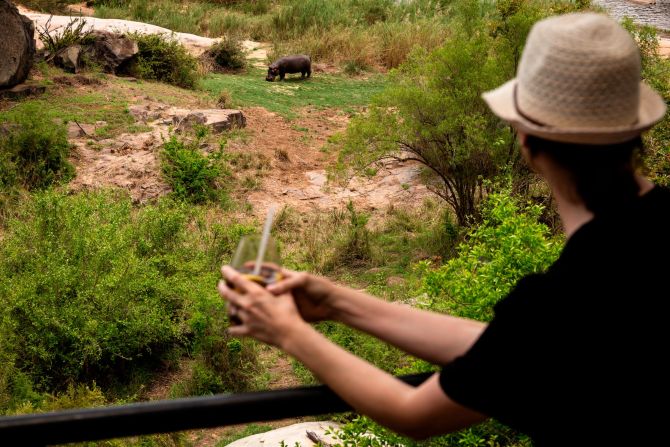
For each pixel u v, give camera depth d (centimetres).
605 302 125
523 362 126
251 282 145
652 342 124
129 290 938
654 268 125
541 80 133
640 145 141
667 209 132
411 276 1127
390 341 163
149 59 2081
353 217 1288
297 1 2895
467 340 160
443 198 1372
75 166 1502
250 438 729
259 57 2506
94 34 2045
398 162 1606
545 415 127
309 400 143
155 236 1108
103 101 1806
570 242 132
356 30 2625
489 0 2466
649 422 125
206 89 2053
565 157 134
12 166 1399
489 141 1162
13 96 1762
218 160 1540
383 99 1236
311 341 139
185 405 139
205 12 2925
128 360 945
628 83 131
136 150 1578
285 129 1831
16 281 922
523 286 131
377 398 133
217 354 932
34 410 755
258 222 1384
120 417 138
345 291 164
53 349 891
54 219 1019
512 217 516
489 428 441
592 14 139
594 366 125
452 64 1195
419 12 2864
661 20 2800
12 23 1773
